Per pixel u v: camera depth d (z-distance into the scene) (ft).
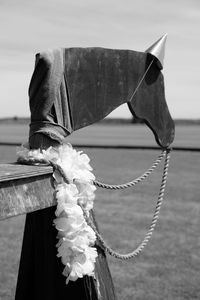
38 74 12.52
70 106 12.97
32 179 11.11
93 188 12.42
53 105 12.63
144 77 14.76
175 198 70.85
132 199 69.62
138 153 170.50
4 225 49.70
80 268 11.77
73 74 12.98
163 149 16.31
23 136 338.95
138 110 14.80
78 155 12.59
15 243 42.11
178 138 354.54
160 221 53.93
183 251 40.98
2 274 33.45
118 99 13.97
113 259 38.86
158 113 15.52
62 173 11.82
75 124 13.12
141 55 14.56
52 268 12.84
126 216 56.44
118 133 540.11
